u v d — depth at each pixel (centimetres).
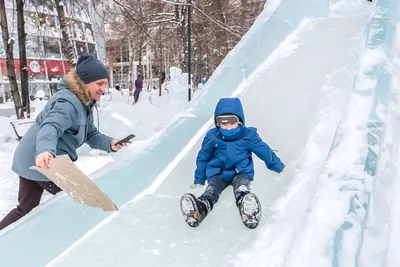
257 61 491
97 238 237
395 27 353
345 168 190
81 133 271
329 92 392
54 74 2047
